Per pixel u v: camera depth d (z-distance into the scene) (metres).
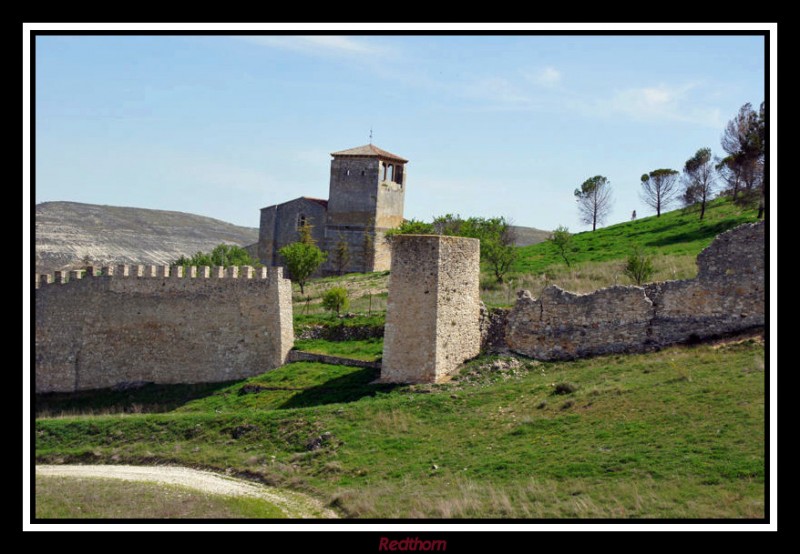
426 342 45.03
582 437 34.00
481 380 44.19
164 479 37.88
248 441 41.81
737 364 37.19
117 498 34.44
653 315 43.25
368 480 34.62
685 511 26.73
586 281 65.62
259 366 55.47
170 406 52.44
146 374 57.19
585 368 42.44
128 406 53.41
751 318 41.16
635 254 61.62
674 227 88.31
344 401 45.09
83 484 37.06
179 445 42.75
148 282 57.72
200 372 56.31
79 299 58.59
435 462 35.19
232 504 33.31
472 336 47.41
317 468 37.06
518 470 32.53
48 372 58.50
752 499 26.83
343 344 57.41
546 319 45.84
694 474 29.06
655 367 39.50
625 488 29.02
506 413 38.56
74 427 46.34
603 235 94.88
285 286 56.56
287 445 40.34
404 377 45.53
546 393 39.59
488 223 90.88
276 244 114.81
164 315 57.28
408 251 45.81
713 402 33.72
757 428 30.92
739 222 79.25
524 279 71.50
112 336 57.88
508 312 48.91
